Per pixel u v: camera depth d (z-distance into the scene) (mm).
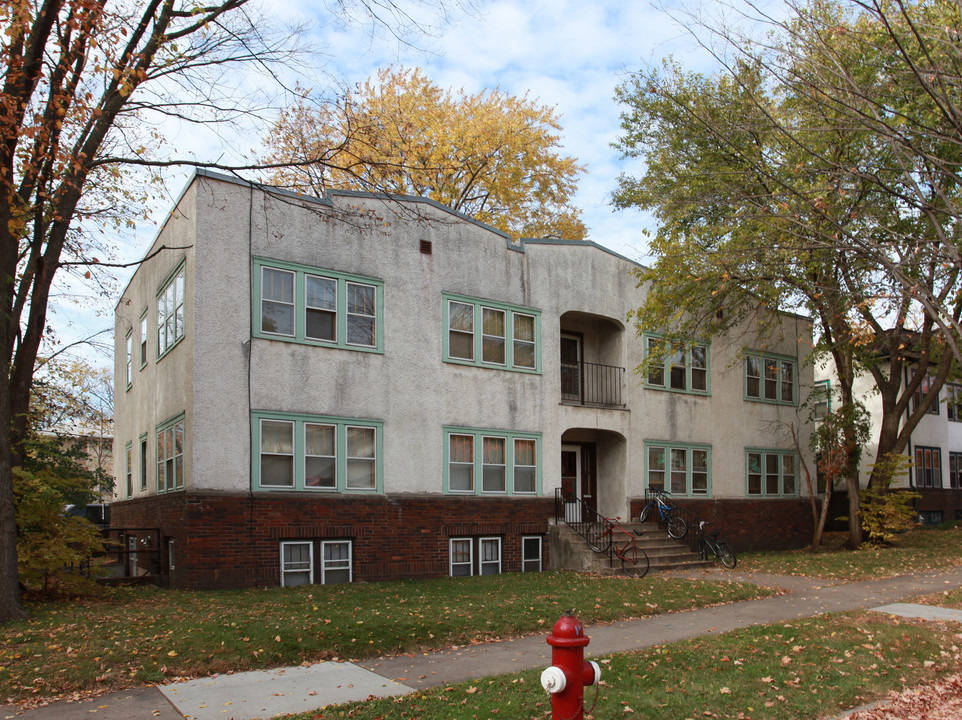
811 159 13094
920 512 34906
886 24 8383
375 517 17203
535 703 7609
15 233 11891
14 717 7391
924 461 35906
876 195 11914
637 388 23047
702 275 20203
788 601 14500
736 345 26375
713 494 24828
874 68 9656
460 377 19094
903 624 11719
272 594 14031
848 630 11250
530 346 20734
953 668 9305
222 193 16000
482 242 19984
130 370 22953
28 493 12805
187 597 13531
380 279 17938
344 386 17125
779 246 11453
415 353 18344
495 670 9203
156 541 17312
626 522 22141
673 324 24500
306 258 16906
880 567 19438
